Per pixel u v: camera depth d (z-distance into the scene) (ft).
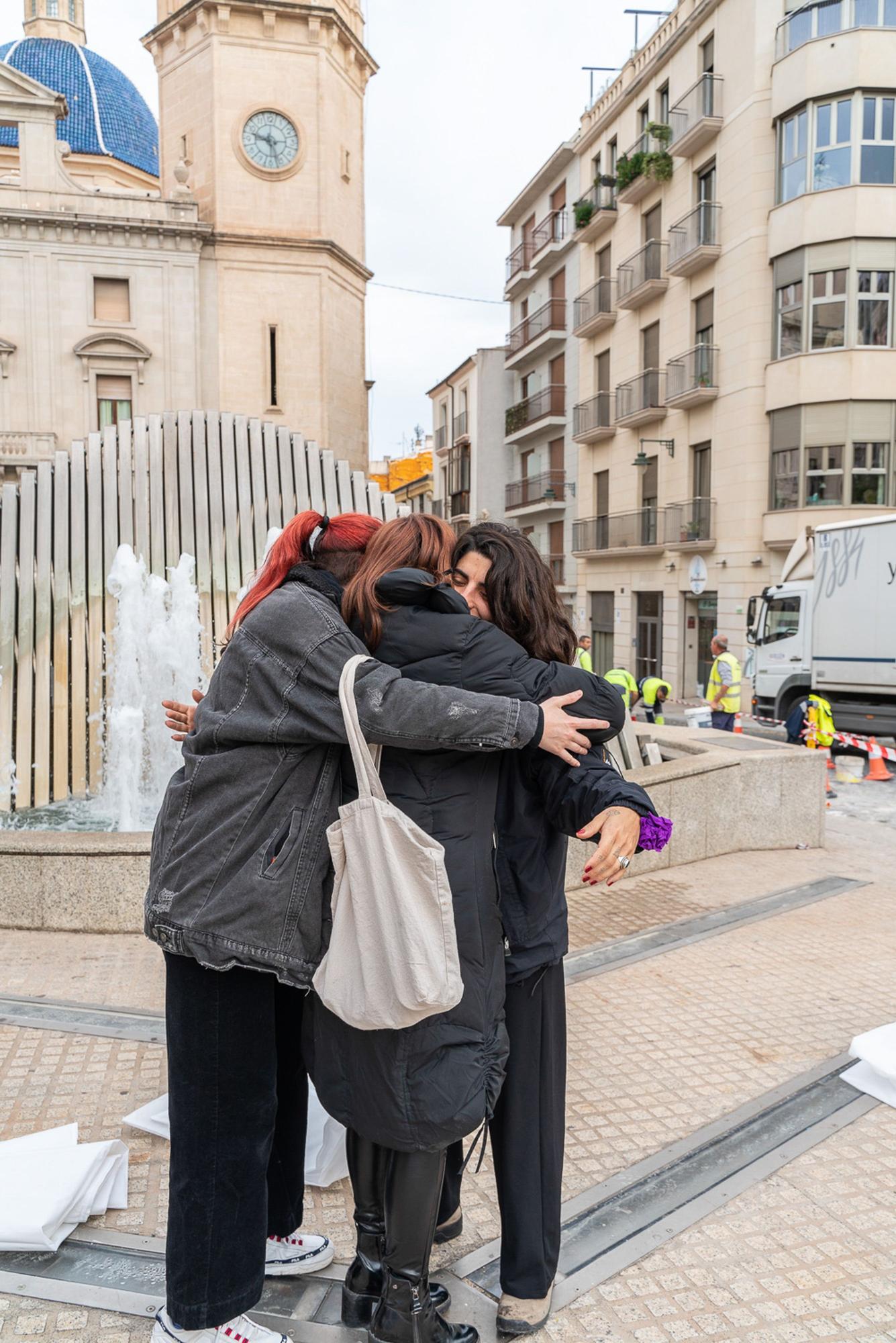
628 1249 7.94
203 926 6.01
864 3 68.28
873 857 23.20
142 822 22.36
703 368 81.20
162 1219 8.26
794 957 15.46
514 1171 6.90
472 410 139.33
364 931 5.74
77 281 100.99
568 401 112.57
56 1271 7.59
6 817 22.84
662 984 14.23
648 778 20.68
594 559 104.73
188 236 102.89
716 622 82.07
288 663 6.09
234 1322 6.59
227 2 102.37
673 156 85.35
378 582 6.38
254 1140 6.42
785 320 73.51
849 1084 10.95
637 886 19.94
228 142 104.63
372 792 5.83
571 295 110.42
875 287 69.82
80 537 25.05
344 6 109.70
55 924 16.03
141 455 26.25
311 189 107.24
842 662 47.16
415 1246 6.31
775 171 73.72
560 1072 7.06
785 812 23.80
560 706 6.19
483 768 6.33
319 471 27.63
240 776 6.14
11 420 100.27
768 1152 9.48
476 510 136.46
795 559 51.67
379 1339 6.36
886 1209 8.58
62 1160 8.44
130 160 149.59
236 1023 6.30
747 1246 8.02
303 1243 7.68
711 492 82.53
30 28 157.79
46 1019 12.35
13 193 99.86
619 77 96.43
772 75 72.95
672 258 84.89
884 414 70.33
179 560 25.73
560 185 113.39
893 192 68.69
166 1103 9.73
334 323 110.01
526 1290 6.93
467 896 6.15
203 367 105.09
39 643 24.27
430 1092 5.97
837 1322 7.14
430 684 5.96
